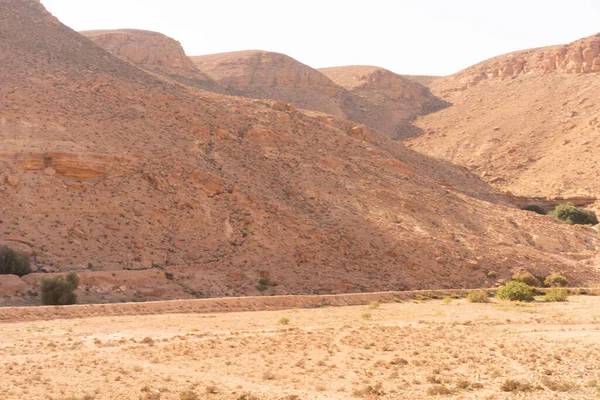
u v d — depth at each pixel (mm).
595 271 59938
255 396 17484
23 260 40094
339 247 53219
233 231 52250
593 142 106500
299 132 76375
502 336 28062
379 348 24812
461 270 53781
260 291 44281
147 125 65000
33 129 56500
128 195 51656
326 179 66188
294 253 51250
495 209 72125
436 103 159250
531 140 117312
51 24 87062
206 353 23641
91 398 17344
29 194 48344
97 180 52562
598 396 16703
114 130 61375
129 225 48688
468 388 18094
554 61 147875
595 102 123188
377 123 144375
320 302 40469
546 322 33781
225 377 20047
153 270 42844
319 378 19953
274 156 68625
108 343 24844
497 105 139875
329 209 60344
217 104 77438
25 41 78875
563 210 82438
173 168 57000
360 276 49594
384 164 74750
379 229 57656
